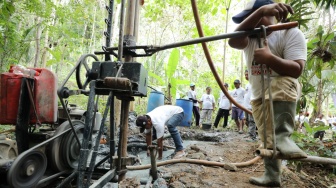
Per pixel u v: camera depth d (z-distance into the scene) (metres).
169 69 9.55
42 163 2.57
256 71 2.51
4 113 2.63
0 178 2.48
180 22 13.86
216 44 16.11
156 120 4.70
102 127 2.10
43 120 2.74
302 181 3.31
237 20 2.45
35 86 2.70
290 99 2.31
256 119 2.57
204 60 18.75
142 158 5.35
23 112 2.62
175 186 2.77
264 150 2.03
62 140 2.82
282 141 2.21
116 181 2.51
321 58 4.46
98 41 17.89
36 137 2.84
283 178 3.18
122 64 2.11
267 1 2.33
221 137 7.73
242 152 4.73
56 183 2.94
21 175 2.35
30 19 11.24
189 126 9.68
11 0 6.20
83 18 12.24
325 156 4.15
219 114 10.18
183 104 9.51
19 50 8.52
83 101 10.79
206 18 14.87
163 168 3.44
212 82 15.04
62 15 7.71
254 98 2.57
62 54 11.91
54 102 2.78
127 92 2.15
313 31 7.27
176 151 4.96
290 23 1.96
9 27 6.96
